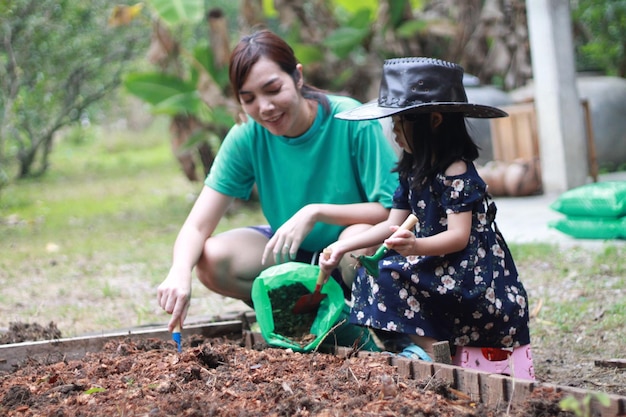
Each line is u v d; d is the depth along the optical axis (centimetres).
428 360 386
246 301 488
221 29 1180
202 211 472
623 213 789
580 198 811
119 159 2336
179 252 453
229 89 1191
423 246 374
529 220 948
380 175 446
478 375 329
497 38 1297
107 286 711
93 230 1126
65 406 337
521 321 400
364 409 310
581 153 1099
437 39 1372
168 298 422
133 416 317
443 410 309
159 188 1612
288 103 438
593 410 291
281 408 313
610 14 1415
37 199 1523
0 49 1573
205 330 468
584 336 525
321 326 418
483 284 388
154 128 2978
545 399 300
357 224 441
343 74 1262
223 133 1209
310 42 1269
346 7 1349
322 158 463
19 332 478
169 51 1180
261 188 482
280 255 448
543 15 1078
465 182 384
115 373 382
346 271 455
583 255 739
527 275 691
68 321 620
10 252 973
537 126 1141
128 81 1167
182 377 362
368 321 400
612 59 1516
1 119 1594
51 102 1772
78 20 1641
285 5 1255
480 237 392
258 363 385
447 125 394
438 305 394
